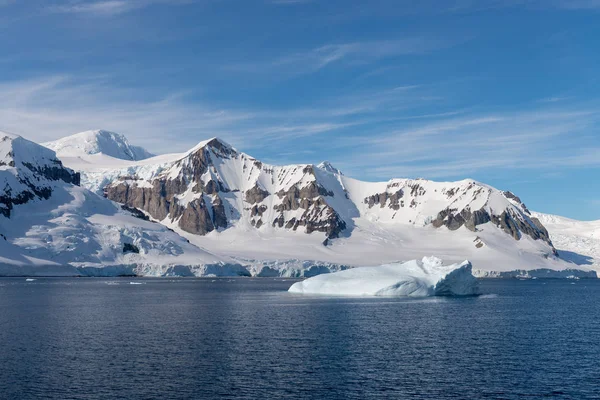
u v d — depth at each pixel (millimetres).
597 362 70438
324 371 64750
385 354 74188
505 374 64250
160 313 120125
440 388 58625
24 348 77125
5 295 171625
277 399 54625
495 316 119062
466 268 181125
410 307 134500
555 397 56156
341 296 170875
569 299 179625
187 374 63031
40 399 54188
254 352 74688
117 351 75062
